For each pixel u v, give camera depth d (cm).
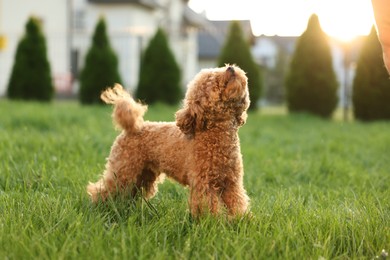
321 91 1628
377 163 704
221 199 398
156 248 314
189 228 350
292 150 820
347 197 479
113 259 295
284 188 519
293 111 1655
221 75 386
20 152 616
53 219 362
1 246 314
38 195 431
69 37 3033
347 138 1016
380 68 1573
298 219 370
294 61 1647
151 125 439
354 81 1598
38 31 1705
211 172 389
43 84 1700
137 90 1730
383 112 1577
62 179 500
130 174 437
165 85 1709
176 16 3938
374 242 343
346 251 332
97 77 1694
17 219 361
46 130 934
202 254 312
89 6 3241
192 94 395
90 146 694
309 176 593
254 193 498
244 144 849
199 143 391
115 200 429
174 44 3500
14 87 1697
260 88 1717
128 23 3200
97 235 327
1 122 962
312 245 329
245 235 339
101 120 1101
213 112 387
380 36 364
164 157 418
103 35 1712
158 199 454
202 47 4850
